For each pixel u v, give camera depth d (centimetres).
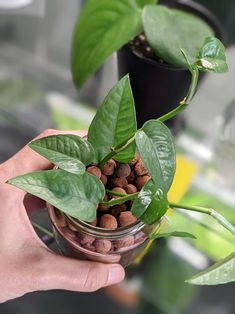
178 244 32
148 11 27
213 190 32
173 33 27
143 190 18
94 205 19
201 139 35
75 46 29
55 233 25
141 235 22
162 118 19
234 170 33
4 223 25
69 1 39
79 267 25
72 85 37
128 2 28
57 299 35
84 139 20
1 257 25
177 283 32
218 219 19
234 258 18
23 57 38
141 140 17
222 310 32
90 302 34
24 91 37
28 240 25
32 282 25
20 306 35
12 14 38
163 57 27
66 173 18
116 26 28
